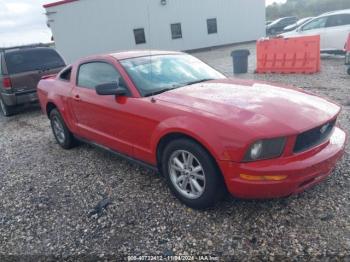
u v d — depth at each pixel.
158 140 3.30
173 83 3.91
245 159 2.69
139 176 4.13
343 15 11.92
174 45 22.42
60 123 5.30
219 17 22.88
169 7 21.59
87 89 4.41
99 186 3.99
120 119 3.77
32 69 8.39
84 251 2.84
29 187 4.21
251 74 11.12
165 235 2.93
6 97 8.27
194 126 2.92
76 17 20.33
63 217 3.40
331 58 12.54
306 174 2.71
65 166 4.76
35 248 2.96
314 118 2.90
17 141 6.48
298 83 8.77
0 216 3.56
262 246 2.67
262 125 2.71
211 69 4.59
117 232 3.05
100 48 21.20
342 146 3.10
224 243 2.75
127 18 21.06
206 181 2.97
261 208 3.15
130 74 3.82
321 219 2.91
